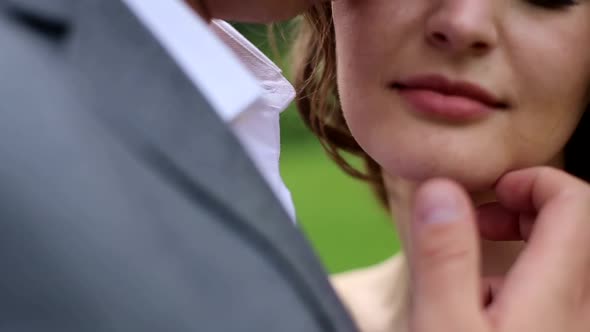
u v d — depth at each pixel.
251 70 0.75
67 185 0.40
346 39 0.67
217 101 0.49
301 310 0.43
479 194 0.67
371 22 0.66
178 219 0.42
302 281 0.44
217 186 0.43
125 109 0.43
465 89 0.64
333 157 0.90
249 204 0.43
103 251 0.40
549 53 0.64
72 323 0.40
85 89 0.43
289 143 3.11
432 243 0.50
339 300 0.46
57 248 0.40
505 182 0.62
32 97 0.41
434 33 0.63
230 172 0.43
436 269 0.50
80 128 0.41
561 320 0.52
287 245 0.44
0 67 0.41
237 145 0.44
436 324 0.50
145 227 0.41
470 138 0.64
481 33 0.62
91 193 0.40
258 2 0.61
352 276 0.94
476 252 0.50
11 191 0.40
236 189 0.43
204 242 0.42
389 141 0.65
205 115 0.44
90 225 0.40
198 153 0.43
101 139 0.42
